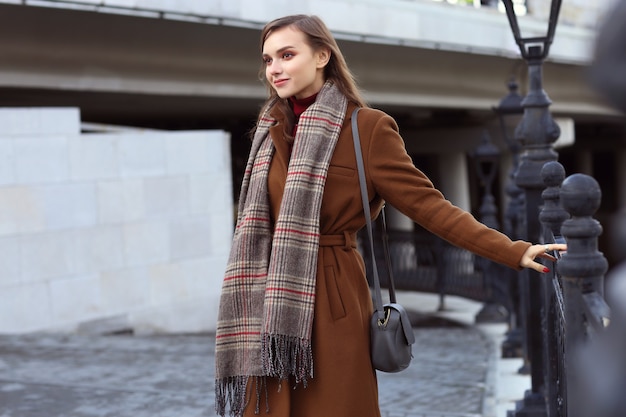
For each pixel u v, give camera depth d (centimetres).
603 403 100
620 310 99
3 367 674
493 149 1233
